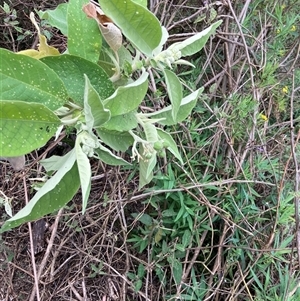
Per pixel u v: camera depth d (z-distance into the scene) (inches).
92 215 58.9
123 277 56.1
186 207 54.5
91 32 20.5
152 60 21.7
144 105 55.7
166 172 55.9
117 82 22.1
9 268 57.5
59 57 18.8
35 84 17.3
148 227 56.0
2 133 16.1
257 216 56.6
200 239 57.1
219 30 61.9
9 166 56.2
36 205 18.8
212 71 62.3
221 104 62.6
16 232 58.9
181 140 57.6
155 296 57.6
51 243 56.1
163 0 58.7
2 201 39.7
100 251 58.4
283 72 66.0
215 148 58.9
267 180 60.6
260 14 65.3
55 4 58.1
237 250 55.2
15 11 53.7
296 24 68.3
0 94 16.8
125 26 19.1
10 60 16.8
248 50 61.9
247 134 58.9
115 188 56.6
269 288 56.0
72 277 58.5
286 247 57.1
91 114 17.2
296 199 52.4
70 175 19.4
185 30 62.3
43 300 57.0
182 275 55.6
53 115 16.8
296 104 66.6
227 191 56.0
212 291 56.0
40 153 57.8
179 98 22.5
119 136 23.5
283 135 62.4
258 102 57.9
